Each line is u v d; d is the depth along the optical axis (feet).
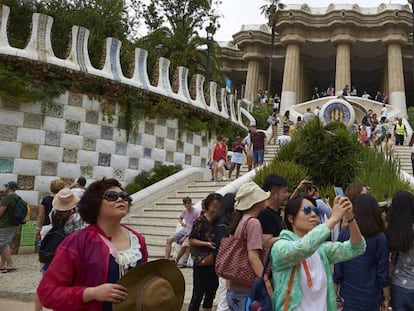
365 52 155.12
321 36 147.33
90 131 43.32
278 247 9.81
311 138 43.88
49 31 41.42
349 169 41.09
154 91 49.32
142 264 8.18
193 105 54.60
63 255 8.10
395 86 138.21
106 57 46.39
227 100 66.74
